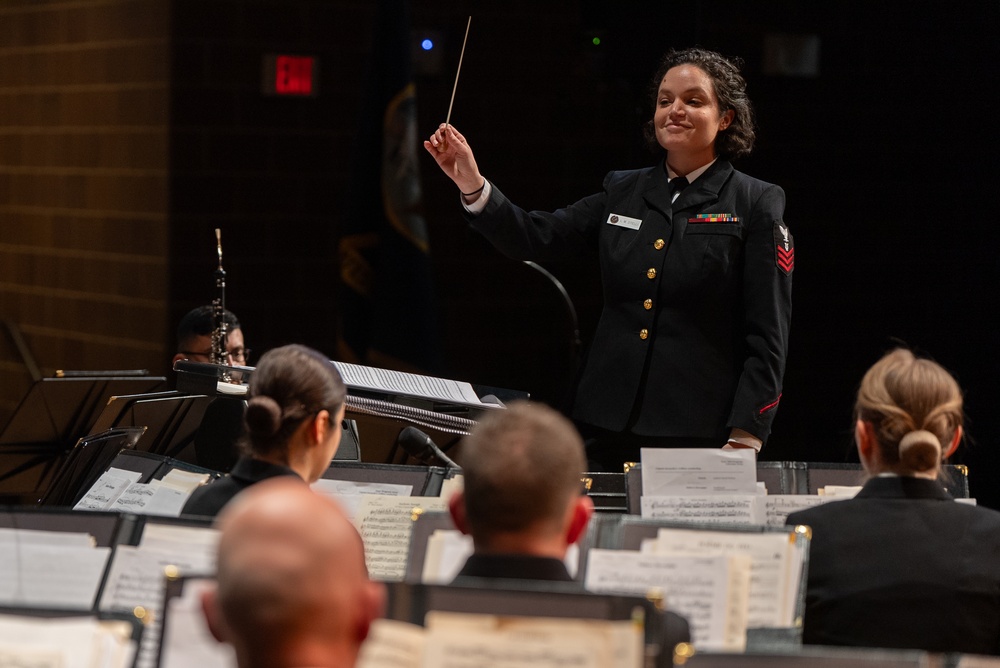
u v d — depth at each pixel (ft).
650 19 42.86
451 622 12.35
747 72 54.24
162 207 50.67
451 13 52.01
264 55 50.70
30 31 56.85
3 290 59.31
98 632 13.61
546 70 53.47
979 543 18.70
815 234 55.77
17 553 17.90
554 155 53.83
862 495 19.44
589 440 29.48
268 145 51.11
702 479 22.22
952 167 57.00
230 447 29.01
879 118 55.98
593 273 54.08
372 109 37.76
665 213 28.81
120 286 52.80
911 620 18.45
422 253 37.76
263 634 10.58
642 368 28.50
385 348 37.50
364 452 30.32
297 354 20.24
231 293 51.06
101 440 26.55
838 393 56.59
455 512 15.28
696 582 16.90
